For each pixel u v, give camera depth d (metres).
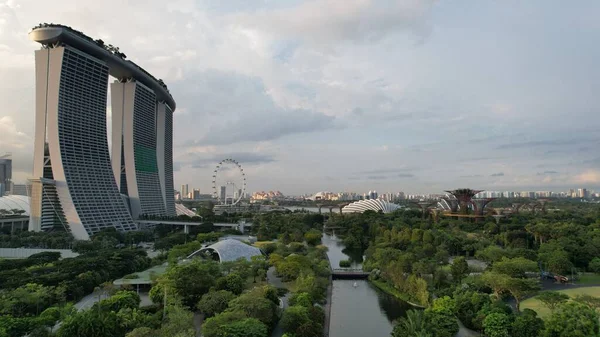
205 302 110.62
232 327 85.19
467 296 118.00
